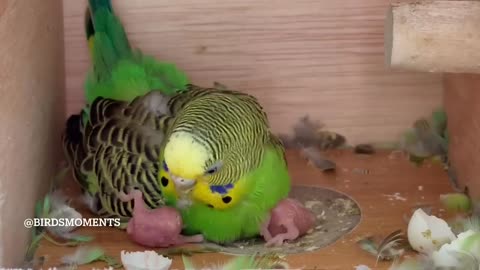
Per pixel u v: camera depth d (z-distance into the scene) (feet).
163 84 1.39
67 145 1.38
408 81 1.55
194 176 1.14
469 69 1.10
